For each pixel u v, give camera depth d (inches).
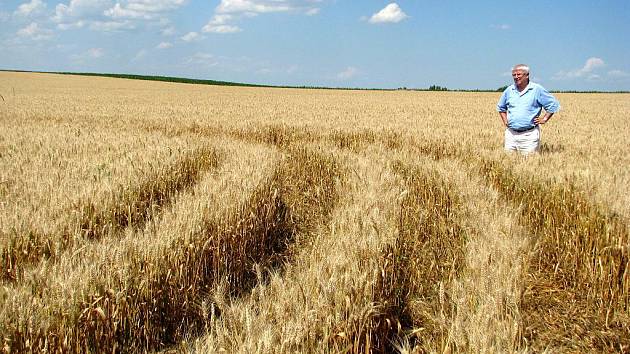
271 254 254.5
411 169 370.0
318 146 479.2
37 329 133.1
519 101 385.1
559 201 260.1
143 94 1876.2
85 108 1027.9
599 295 197.9
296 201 339.0
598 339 171.6
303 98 1827.0
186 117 805.2
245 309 131.0
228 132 652.7
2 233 183.0
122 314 154.9
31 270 156.9
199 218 205.8
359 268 160.4
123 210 244.8
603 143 502.3
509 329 143.2
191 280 190.7
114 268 157.3
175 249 183.8
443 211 299.1
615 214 207.6
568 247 229.9
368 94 2593.5
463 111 1155.3
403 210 267.7
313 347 128.9
